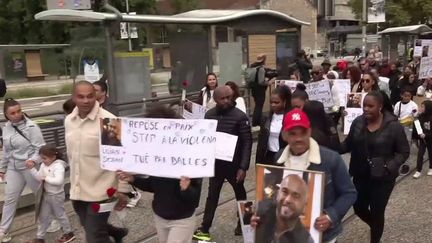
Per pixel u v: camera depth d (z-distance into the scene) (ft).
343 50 193.06
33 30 134.82
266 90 40.91
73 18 30.45
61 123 26.73
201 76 40.52
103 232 13.80
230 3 199.41
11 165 18.75
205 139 11.55
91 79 32.42
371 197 15.65
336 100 31.17
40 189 17.98
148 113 12.45
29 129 18.67
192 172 11.66
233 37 43.91
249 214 10.44
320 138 14.57
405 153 15.12
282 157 10.79
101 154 12.44
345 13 251.39
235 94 20.48
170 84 40.57
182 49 40.16
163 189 12.44
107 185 13.55
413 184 25.21
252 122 39.86
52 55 90.27
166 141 11.79
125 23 35.76
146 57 34.01
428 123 25.81
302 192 9.66
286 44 47.34
